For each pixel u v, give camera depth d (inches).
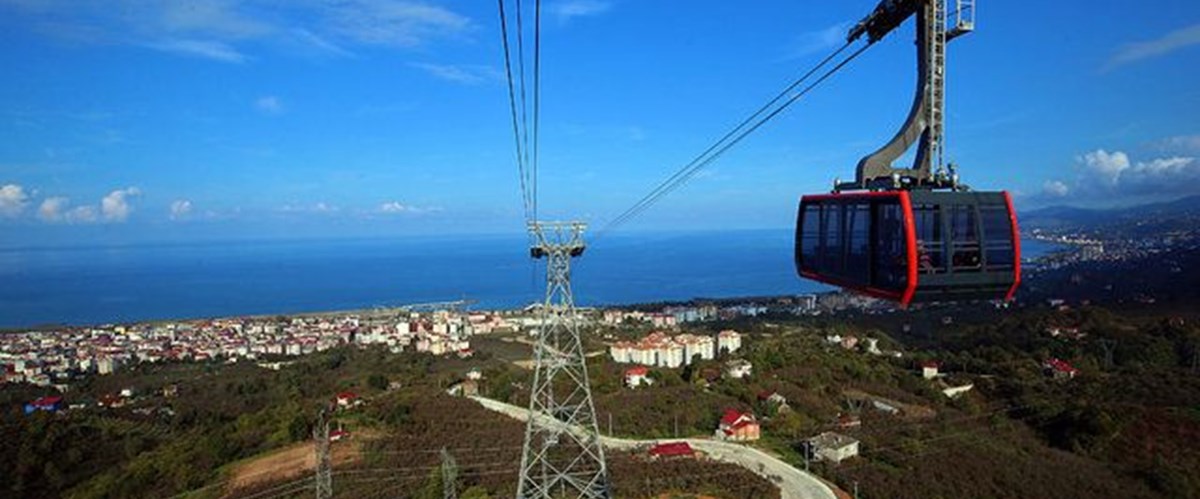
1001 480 1987.0
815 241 740.7
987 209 559.5
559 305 1398.9
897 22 570.6
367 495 1732.3
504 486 1731.1
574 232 1375.5
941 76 551.8
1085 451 2272.4
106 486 2048.5
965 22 539.2
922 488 1946.4
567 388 2989.7
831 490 1972.2
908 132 567.8
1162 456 2129.7
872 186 605.0
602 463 1448.1
